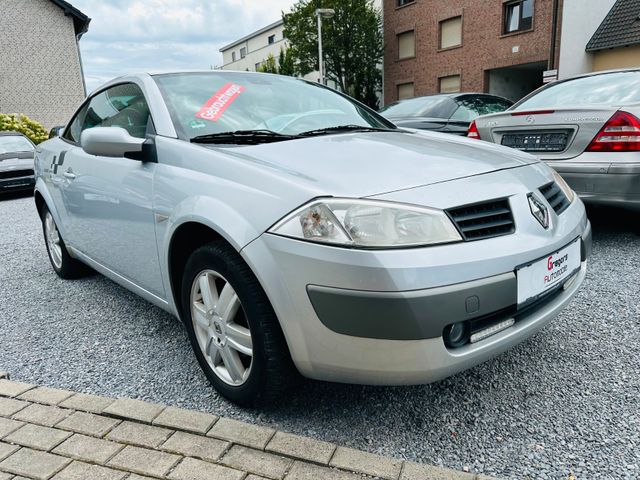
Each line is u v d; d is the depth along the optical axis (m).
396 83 24.08
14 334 2.76
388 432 1.79
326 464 1.57
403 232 1.52
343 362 1.59
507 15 19.00
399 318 1.47
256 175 1.77
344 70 25.16
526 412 1.88
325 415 1.90
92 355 2.47
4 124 15.61
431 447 1.70
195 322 2.08
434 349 1.52
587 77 4.38
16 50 19.47
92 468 1.59
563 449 1.67
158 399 2.05
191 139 2.18
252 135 2.23
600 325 2.55
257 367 1.76
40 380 2.23
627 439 1.70
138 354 2.47
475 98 6.82
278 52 38.66
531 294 1.72
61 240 3.52
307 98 2.78
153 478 1.54
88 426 1.80
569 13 16.48
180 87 2.49
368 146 2.07
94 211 2.74
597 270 3.31
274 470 1.56
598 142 3.43
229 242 1.72
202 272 1.96
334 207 1.55
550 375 2.12
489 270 1.58
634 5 16.28
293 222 1.59
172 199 2.03
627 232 4.16
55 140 3.63
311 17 24.50
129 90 2.68
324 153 1.95
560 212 2.00
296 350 1.65
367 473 1.53
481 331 1.62
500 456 1.65
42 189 3.57
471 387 2.06
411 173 1.75
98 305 3.18
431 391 2.05
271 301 1.63
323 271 1.52
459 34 20.77
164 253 2.12
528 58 18.31
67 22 20.27
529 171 2.03
